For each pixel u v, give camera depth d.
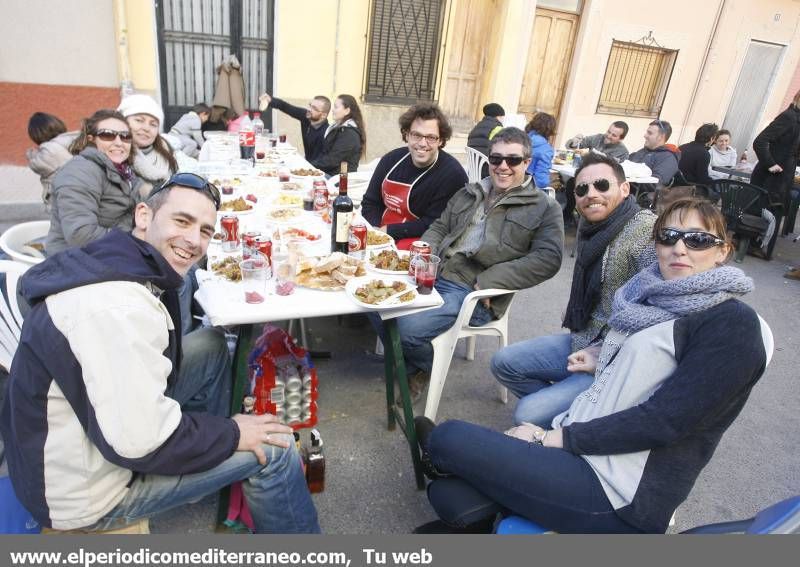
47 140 3.04
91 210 2.32
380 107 7.43
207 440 1.29
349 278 2.01
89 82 5.68
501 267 2.45
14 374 1.13
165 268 1.27
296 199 3.20
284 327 3.14
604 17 8.27
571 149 6.90
